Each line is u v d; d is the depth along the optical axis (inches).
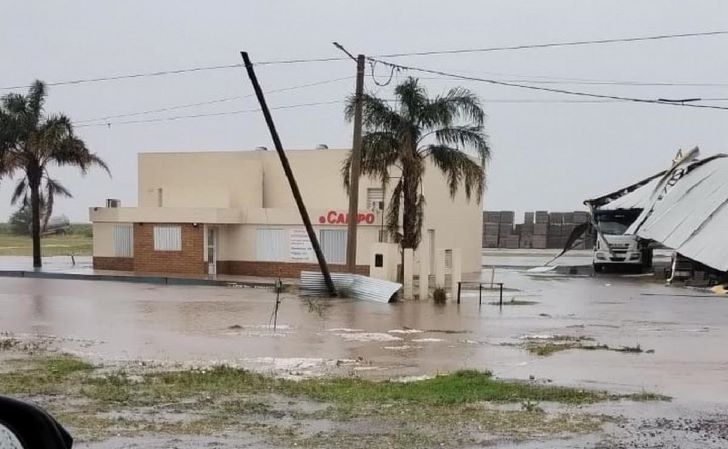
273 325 735.7
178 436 305.0
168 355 550.9
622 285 1305.4
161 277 1291.8
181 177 1550.2
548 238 2851.9
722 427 324.8
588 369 489.1
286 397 383.9
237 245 1425.9
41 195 1568.7
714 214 1369.3
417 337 658.8
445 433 311.3
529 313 862.5
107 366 493.0
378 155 1086.4
